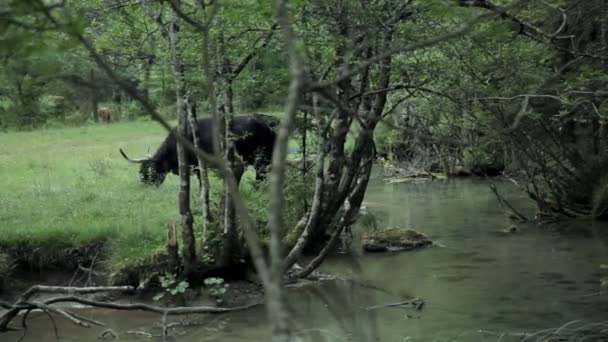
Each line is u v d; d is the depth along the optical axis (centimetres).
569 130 1432
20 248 938
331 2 783
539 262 1074
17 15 315
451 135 1129
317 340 757
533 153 1388
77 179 1456
